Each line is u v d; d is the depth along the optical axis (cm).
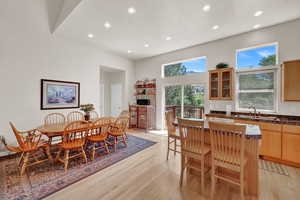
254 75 366
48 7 362
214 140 182
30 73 339
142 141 425
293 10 272
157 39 411
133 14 283
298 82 286
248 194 191
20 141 242
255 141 186
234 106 386
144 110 585
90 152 316
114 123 350
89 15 286
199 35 385
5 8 301
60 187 204
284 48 321
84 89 449
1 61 300
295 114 307
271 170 254
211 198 182
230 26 335
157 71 577
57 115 385
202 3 249
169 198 185
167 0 241
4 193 190
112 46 471
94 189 202
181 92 516
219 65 394
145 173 246
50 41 371
